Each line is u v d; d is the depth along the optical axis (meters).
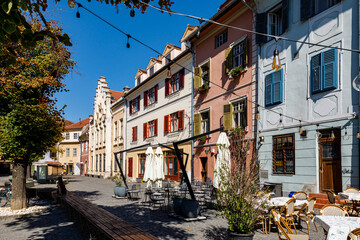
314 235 6.77
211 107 17.38
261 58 13.50
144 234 5.39
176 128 21.95
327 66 10.12
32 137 10.38
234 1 14.67
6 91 10.47
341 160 9.40
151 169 15.77
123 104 33.56
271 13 13.45
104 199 13.87
